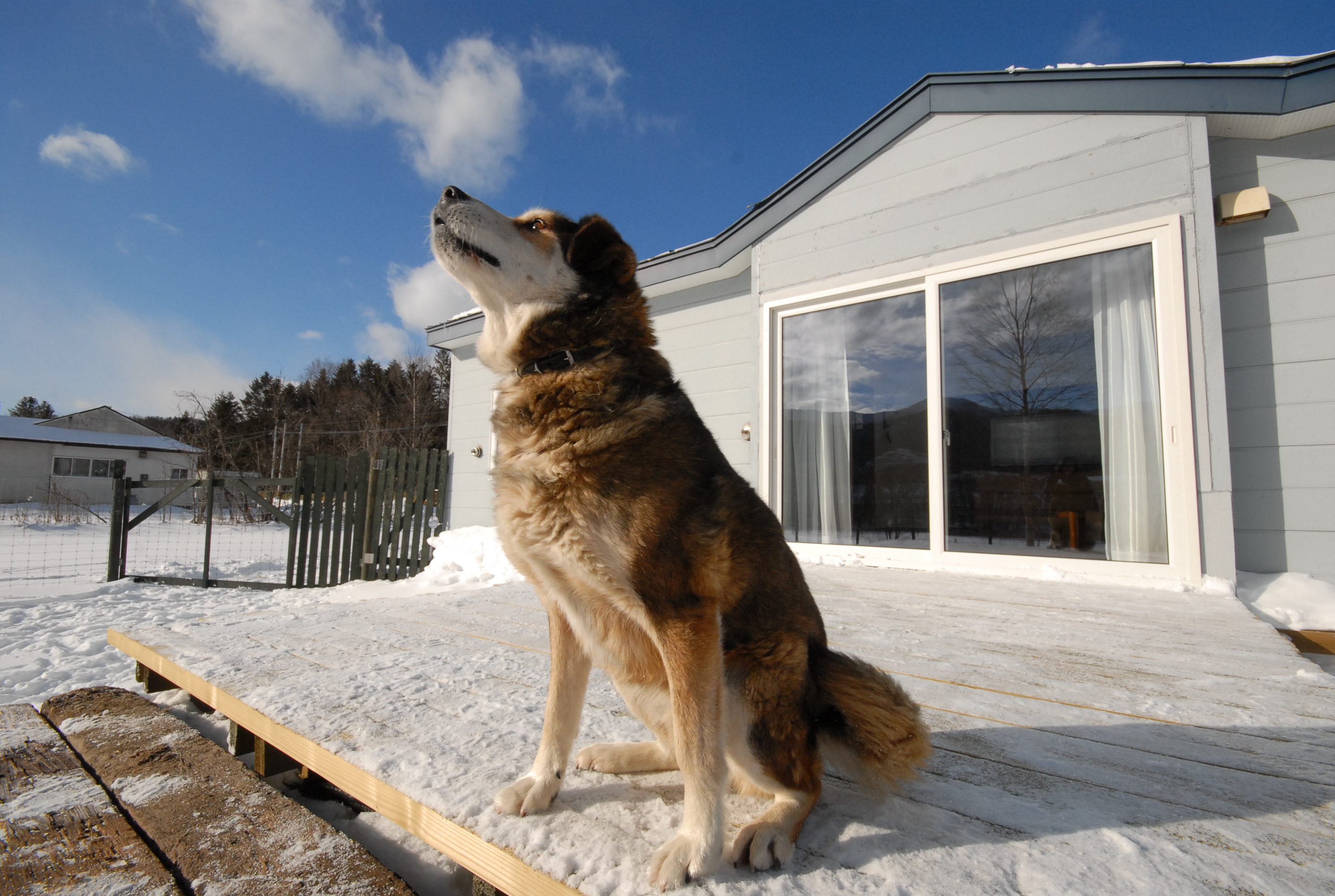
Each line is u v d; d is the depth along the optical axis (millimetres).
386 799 1453
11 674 3857
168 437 40375
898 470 5242
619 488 1358
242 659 2498
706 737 1230
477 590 4332
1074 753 1582
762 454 5961
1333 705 1906
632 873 1104
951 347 4992
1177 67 4191
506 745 1667
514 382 1650
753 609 1433
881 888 1049
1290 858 1101
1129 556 4230
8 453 29953
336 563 8180
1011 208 4762
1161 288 4195
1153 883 1034
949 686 2102
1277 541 4223
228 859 1412
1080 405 4473
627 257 1714
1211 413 3996
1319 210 4234
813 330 5809
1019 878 1059
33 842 1498
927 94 5102
